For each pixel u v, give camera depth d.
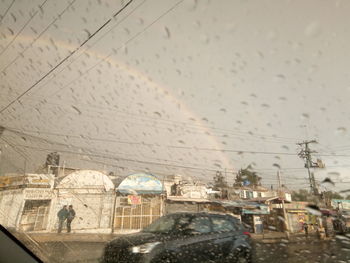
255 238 4.76
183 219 3.75
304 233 6.84
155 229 3.75
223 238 3.66
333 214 6.11
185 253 3.28
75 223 11.14
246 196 12.30
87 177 12.31
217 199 12.02
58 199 11.32
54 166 11.38
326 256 3.82
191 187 13.16
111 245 3.39
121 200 12.27
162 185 12.62
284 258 3.72
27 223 8.71
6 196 9.67
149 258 3.06
